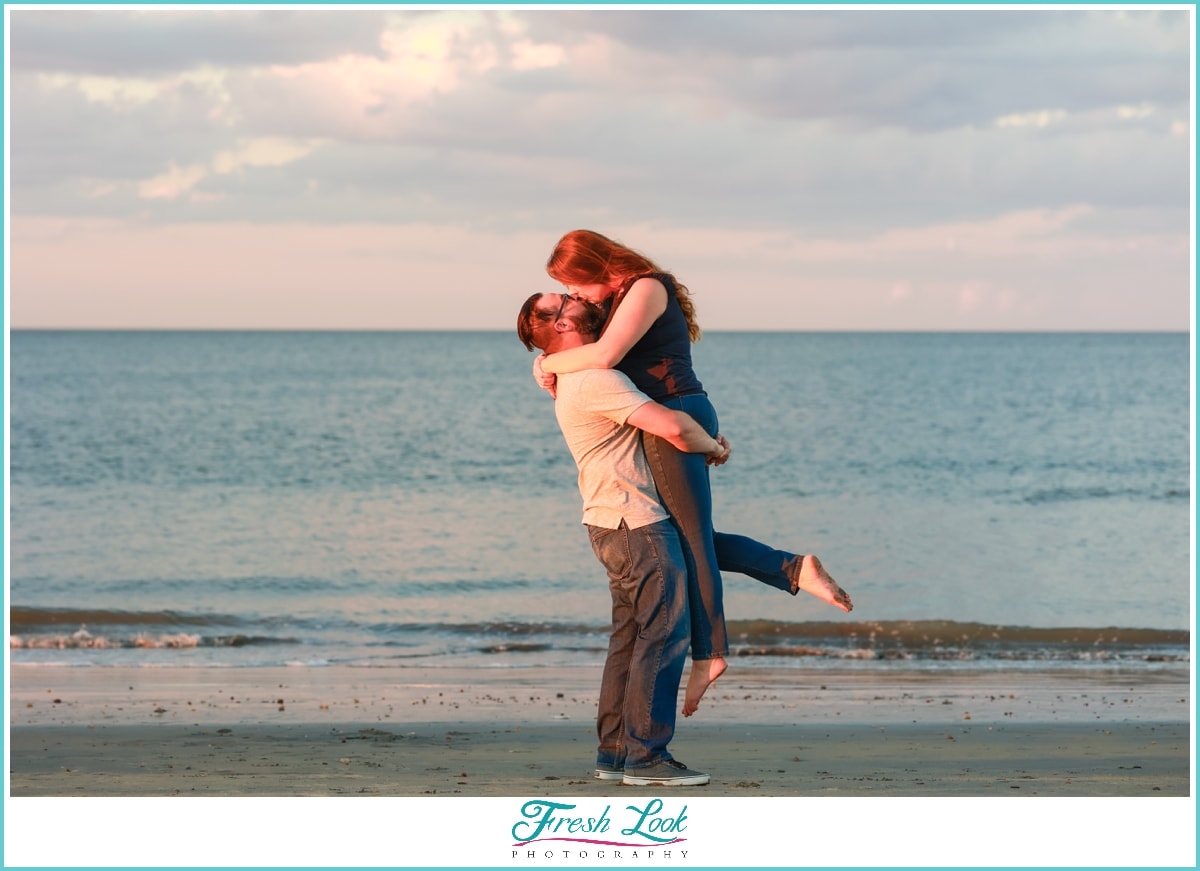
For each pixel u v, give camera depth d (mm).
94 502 18438
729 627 9312
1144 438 28500
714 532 3697
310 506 18172
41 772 4301
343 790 3840
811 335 178500
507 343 124438
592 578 12328
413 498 19312
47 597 11188
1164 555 13516
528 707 6457
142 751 4891
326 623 9953
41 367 65562
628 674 3760
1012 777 4266
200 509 17734
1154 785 4109
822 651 8602
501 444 28641
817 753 4988
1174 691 7156
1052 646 8867
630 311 3426
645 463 3533
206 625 9859
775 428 31156
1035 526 15805
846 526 15766
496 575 12453
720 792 3611
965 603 10781
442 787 3875
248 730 5562
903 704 6652
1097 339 136625
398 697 6781
